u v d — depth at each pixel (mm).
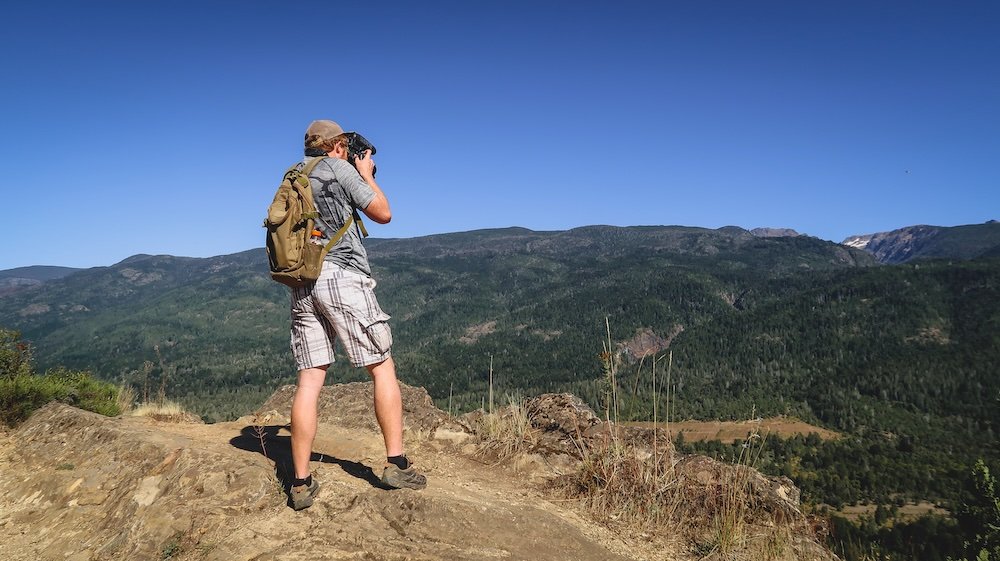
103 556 2980
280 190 3156
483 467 4785
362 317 3195
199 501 3162
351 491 3299
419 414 5762
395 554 2844
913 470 81500
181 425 5184
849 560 3873
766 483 4617
